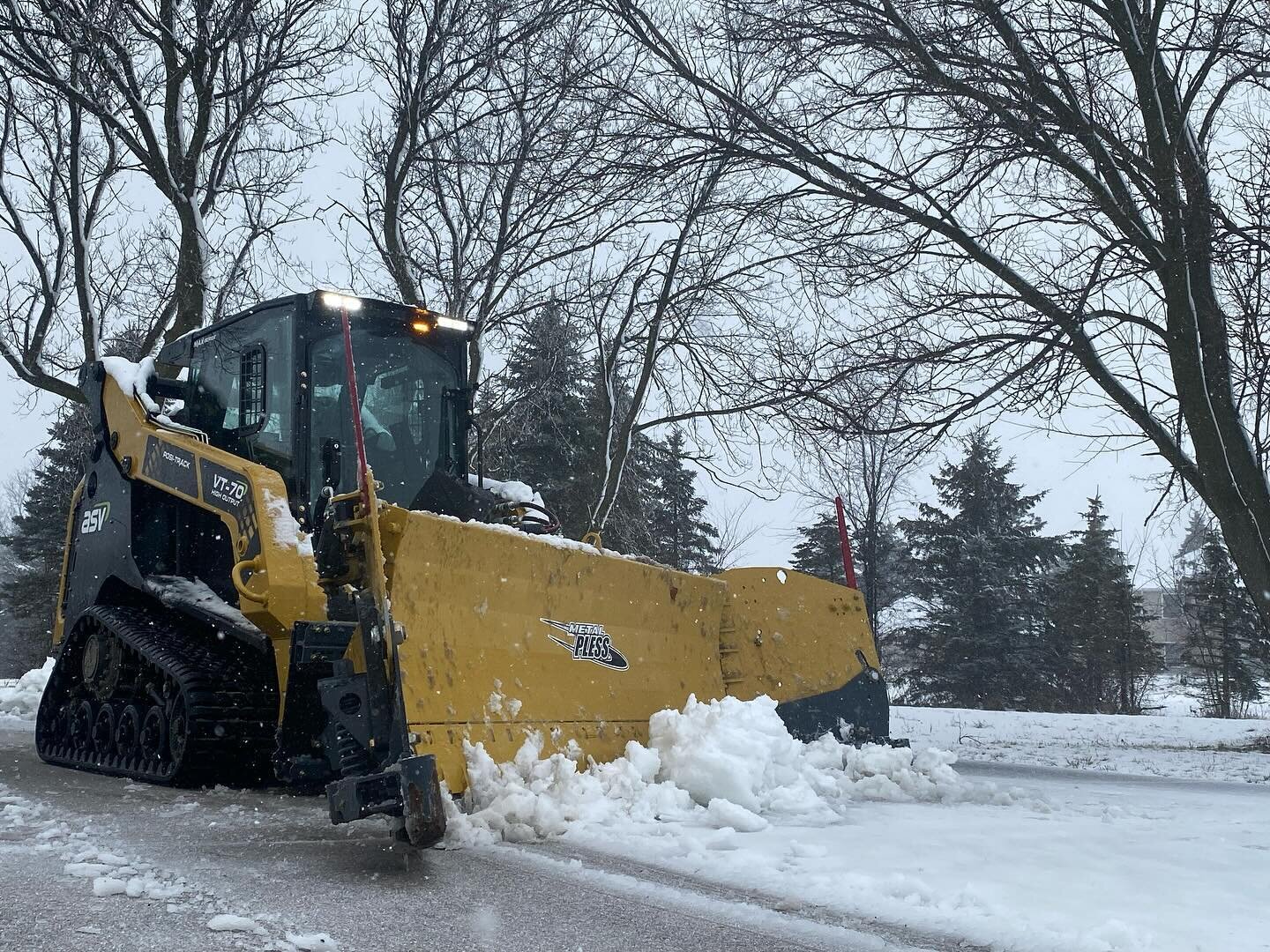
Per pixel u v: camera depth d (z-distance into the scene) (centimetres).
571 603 604
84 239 1611
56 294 1638
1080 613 4231
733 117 1321
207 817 537
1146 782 865
